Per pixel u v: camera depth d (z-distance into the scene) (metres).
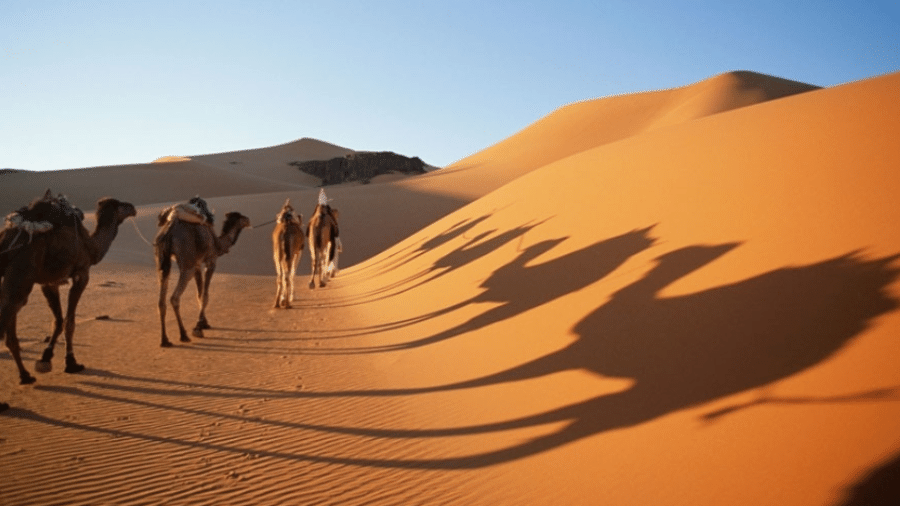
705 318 6.25
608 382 6.20
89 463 5.83
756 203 8.02
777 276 6.14
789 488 3.73
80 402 7.86
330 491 5.15
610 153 16.20
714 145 11.34
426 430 6.41
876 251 5.55
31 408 7.57
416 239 27.19
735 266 6.86
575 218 12.62
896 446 3.58
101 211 10.23
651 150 13.76
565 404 6.17
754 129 10.98
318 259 22.86
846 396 4.21
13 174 93.88
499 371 7.77
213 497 5.09
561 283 9.88
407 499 4.91
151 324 14.37
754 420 4.49
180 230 11.84
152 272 31.70
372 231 49.22
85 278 9.59
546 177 18.45
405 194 59.94
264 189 99.06
